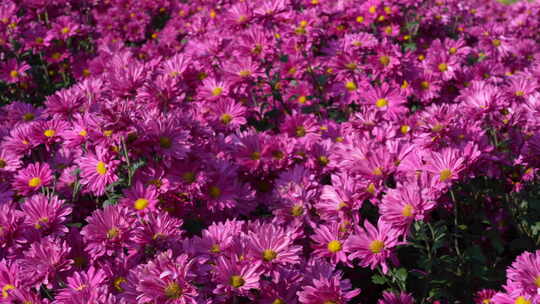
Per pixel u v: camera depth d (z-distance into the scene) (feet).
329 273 2.40
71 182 3.03
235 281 2.25
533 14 5.61
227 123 3.48
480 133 2.72
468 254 2.74
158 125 2.59
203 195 2.72
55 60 4.90
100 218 2.46
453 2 5.09
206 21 5.00
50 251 2.37
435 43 4.11
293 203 2.77
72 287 2.32
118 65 3.80
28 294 2.25
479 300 2.64
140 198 2.56
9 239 2.47
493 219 3.02
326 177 3.19
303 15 3.97
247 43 3.68
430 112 2.85
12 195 2.96
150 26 6.97
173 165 2.67
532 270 2.18
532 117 2.93
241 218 3.09
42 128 3.07
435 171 2.49
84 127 2.75
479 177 3.13
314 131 3.45
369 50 3.78
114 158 2.61
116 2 6.84
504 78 3.86
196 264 2.23
